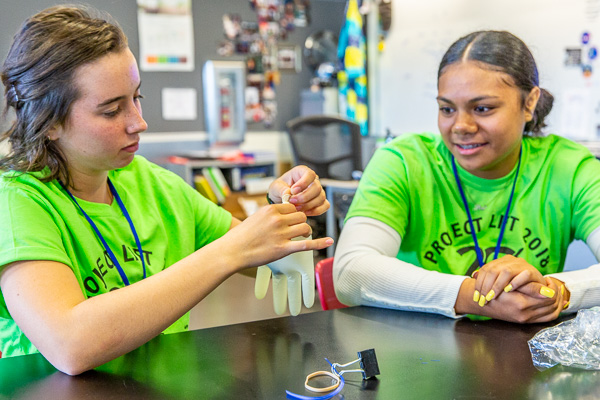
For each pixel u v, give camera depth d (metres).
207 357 0.90
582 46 3.20
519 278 1.04
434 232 1.45
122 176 1.19
